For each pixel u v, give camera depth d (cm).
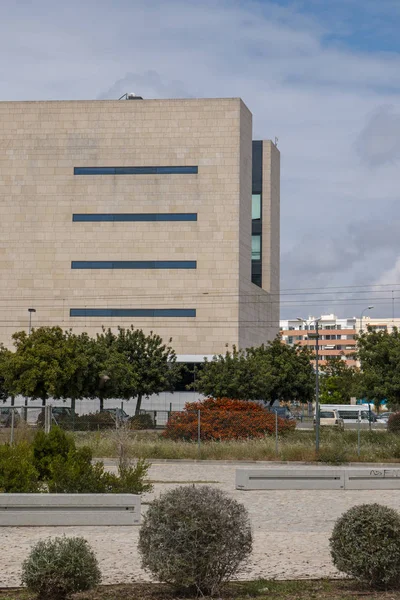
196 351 7562
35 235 7738
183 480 2527
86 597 955
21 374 5238
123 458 2139
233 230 7638
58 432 2216
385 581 991
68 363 5291
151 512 962
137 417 5050
